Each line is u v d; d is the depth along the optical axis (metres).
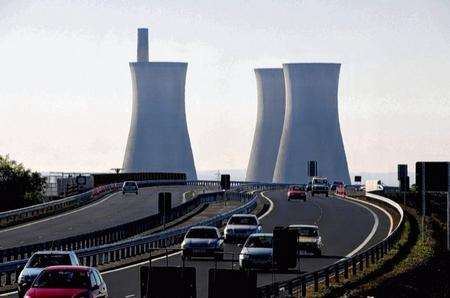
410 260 117.06
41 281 71.56
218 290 68.81
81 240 128.75
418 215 189.25
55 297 69.25
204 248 119.25
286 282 79.12
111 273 108.25
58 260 84.81
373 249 114.19
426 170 135.12
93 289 71.38
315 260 122.12
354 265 101.69
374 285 86.88
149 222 165.25
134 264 118.06
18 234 169.75
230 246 139.62
